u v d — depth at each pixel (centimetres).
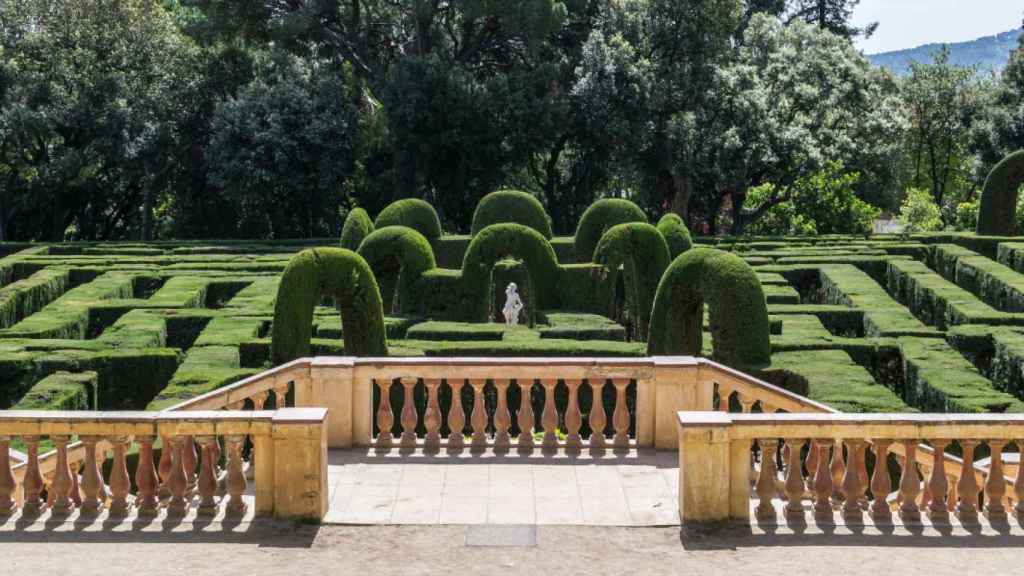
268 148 5816
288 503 1261
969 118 7481
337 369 1548
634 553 1181
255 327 2712
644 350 2472
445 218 6222
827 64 6316
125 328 2731
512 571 1135
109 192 6384
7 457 1256
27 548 1175
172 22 6212
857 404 1938
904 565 1137
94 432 1251
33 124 5406
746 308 2247
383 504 1329
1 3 5691
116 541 1199
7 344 2533
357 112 5975
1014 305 3416
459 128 5769
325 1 5934
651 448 1558
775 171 6025
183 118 6081
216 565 1140
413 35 6206
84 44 5747
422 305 3173
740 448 1253
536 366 1531
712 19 5994
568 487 1395
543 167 7019
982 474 1489
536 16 5622
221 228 6488
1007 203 4625
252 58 6238
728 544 1199
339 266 2275
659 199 6450
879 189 6694
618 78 5906
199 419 1251
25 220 6203
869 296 3216
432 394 1552
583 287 3209
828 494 1261
